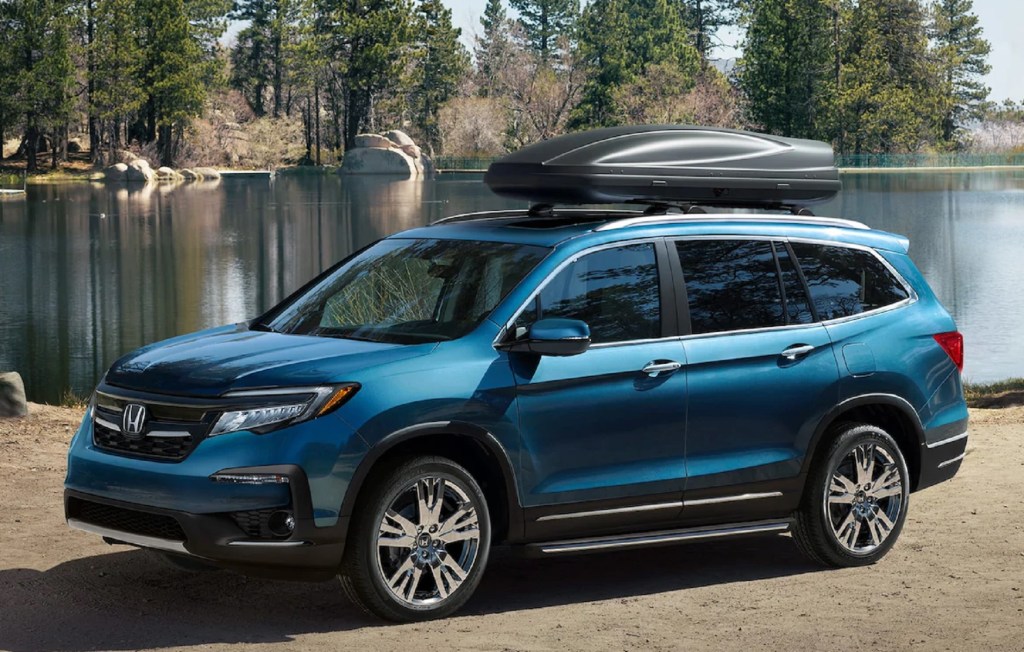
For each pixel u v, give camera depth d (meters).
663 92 130.25
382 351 5.73
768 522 6.73
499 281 6.14
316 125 145.62
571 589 6.55
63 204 72.75
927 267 38.25
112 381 5.81
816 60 116.56
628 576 6.86
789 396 6.66
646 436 6.23
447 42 142.12
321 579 5.55
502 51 153.25
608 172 6.41
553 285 6.11
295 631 5.57
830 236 7.08
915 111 120.88
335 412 5.45
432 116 142.25
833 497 6.89
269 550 5.35
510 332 5.94
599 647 5.39
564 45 136.50
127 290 32.91
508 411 5.82
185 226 55.66
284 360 5.63
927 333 7.26
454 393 5.68
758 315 6.66
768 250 6.83
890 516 7.11
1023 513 8.33
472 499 5.79
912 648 5.43
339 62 127.81
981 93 149.62
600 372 6.07
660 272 6.41
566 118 135.50
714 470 6.45
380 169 119.69
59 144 116.12
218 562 5.39
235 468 5.32
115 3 106.25
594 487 6.09
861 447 6.96
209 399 5.43
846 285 7.06
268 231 53.03
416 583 5.70
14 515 7.82
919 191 85.06
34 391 19.28
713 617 5.96
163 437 5.49
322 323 6.36
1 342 24.33
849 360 6.89
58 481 8.80
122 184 102.69
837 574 6.89
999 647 5.44
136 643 5.35
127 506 5.50
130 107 106.88
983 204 70.19
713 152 6.74
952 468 7.42
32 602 5.96
